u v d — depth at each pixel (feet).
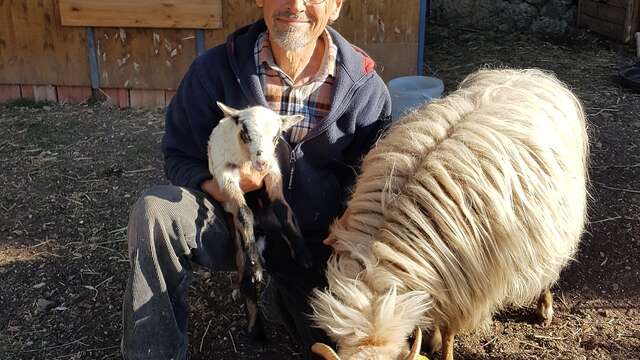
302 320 5.07
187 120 5.25
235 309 6.02
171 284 4.55
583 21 14.75
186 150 5.27
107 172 8.66
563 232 4.73
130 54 10.81
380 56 10.61
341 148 5.18
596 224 7.11
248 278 4.95
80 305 6.12
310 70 5.09
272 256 5.11
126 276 6.51
